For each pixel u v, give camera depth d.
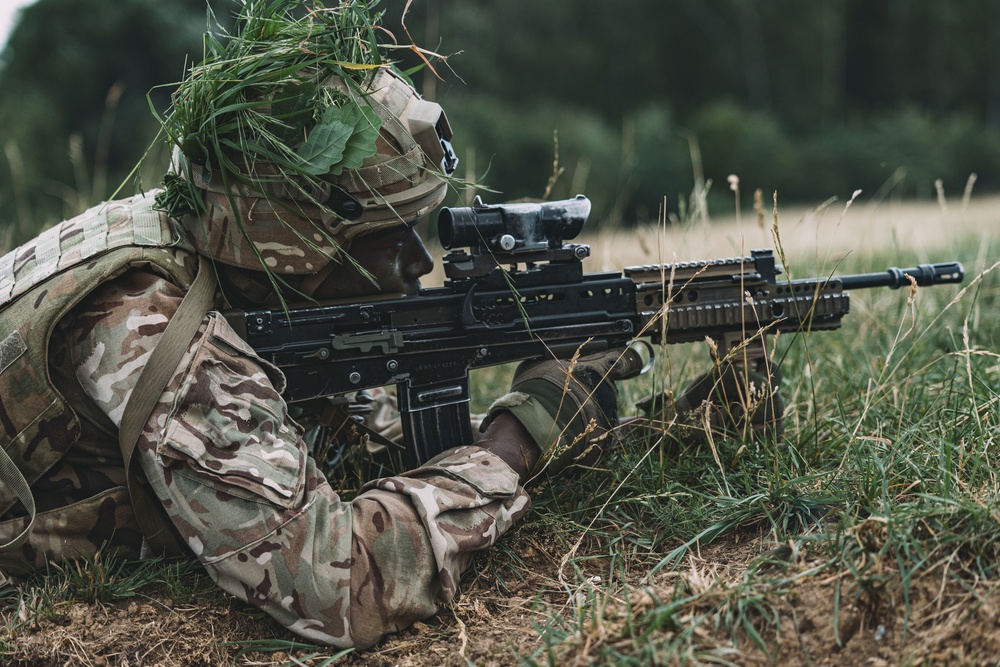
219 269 2.28
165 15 27.17
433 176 2.33
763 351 2.66
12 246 5.22
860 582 1.92
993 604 1.79
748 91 49.16
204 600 2.21
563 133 34.31
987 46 54.22
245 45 2.26
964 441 2.41
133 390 2.04
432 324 2.43
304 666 2.06
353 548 2.06
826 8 51.34
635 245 5.64
